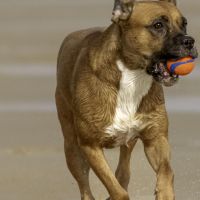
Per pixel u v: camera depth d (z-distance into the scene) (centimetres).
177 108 1953
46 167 1591
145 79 1215
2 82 2300
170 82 1199
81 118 1228
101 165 1223
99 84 1212
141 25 1199
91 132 1224
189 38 1180
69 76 1313
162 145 1229
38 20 3306
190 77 2202
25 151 1708
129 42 1205
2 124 1902
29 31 3086
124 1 1209
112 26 1228
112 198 1209
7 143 1767
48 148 1723
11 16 3425
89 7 3484
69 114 1338
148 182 1486
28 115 1966
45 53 2712
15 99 2122
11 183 1498
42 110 2003
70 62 1319
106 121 1218
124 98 1216
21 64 2566
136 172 1536
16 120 1930
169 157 1224
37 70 2458
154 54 1200
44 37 2966
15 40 2939
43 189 1464
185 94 2064
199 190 1431
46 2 3688
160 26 1196
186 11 3244
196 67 2280
